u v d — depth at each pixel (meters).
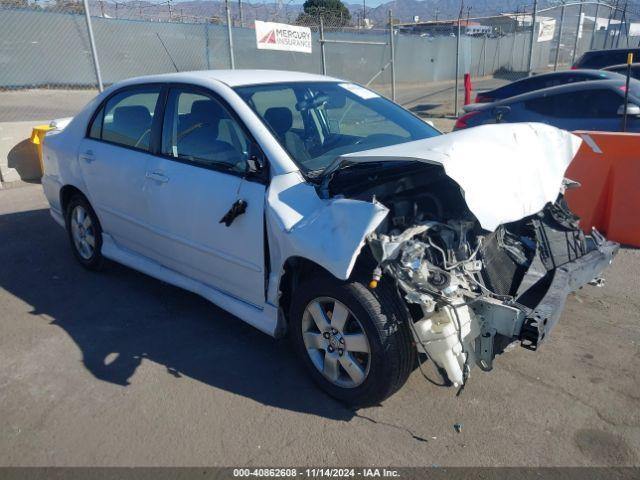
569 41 31.30
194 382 3.43
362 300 2.90
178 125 3.97
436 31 28.12
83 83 18.66
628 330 3.98
